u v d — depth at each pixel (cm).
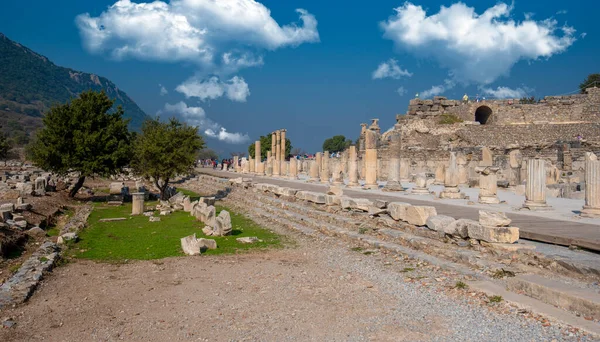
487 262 1048
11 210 2011
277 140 5459
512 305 819
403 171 3828
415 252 1252
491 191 2044
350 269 1203
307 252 1471
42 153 3059
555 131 5862
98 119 3186
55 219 2342
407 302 904
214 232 1798
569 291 790
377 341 720
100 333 779
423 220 1384
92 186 4669
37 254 1370
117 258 1401
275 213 2323
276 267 1255
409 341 714
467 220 1210
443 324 777
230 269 1238
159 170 3284
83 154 3108
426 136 6319
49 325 820
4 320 838
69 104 3206
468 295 899
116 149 3231
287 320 823
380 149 5534
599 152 4353
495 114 6838
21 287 1030
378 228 1558
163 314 873
